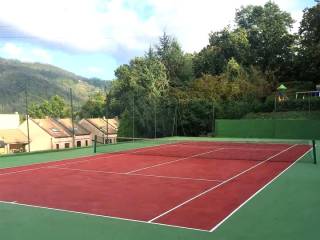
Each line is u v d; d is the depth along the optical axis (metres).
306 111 37.25
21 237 6.45
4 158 18.55
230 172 13.77
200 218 7.61
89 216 7.80
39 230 6.84
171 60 53.12
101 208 8.48
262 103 39.41
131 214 7.95
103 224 7.21
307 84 49.12
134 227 7.00
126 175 13.18
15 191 10.40
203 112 34.09
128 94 34.78
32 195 9.88
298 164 15.80
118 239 6.30
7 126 50.47
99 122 57.72
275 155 19.23
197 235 6.50
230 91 39.44
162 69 47.84
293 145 25.09
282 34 56.66
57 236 6.49
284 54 55.00
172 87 47.66
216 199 9.36
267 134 32.09
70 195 9.88
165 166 15.41
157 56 54.06
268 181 11.84
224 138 31.78
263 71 53.75
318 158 17.91
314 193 9.98
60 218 7.64
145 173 13.62
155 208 8.46
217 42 57.44
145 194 10.00
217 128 33.78
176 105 33.97
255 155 19.33
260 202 8.98
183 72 52.41
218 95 38.94
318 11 47.00
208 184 11.42
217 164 15.98
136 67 48.25
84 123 56.97
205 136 34.00
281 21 58.88
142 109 31.09
